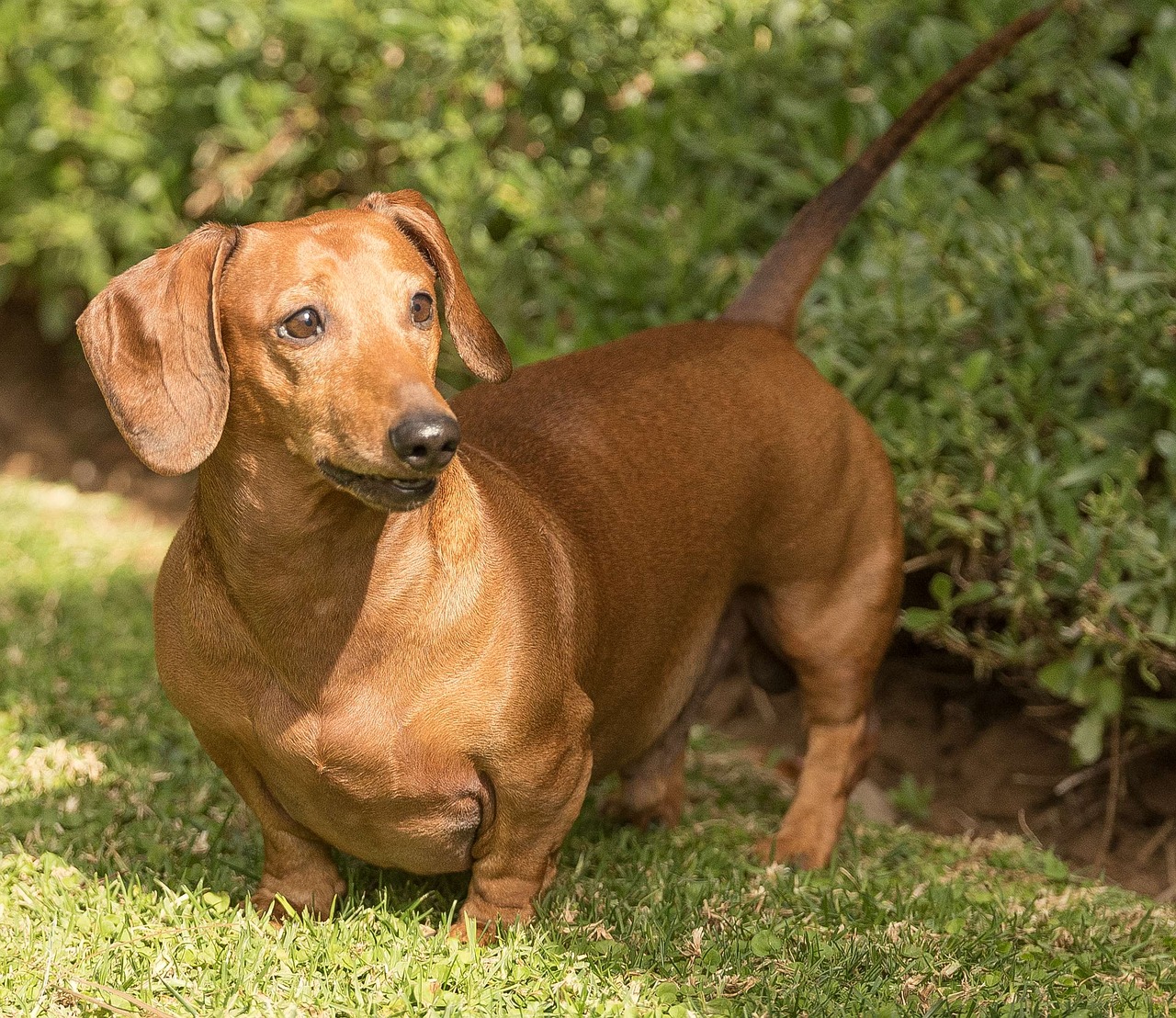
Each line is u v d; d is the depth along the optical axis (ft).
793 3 21.21
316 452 10.76
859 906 14.06
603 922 13.14
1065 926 14.05
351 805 12.01
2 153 29.63
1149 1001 12.35
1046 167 20.66
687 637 14.82
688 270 20.68
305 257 10.90
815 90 21.52
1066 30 20.30
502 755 11.96
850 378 18.83
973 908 14.43
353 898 13.19
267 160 26.84
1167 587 16.26
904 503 18.15
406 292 11.03
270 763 12.05
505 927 12.79
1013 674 19.15
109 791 15.67
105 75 29.07
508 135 24.23
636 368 14.65
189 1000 11.44
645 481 13.93
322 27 24.36
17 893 13.05
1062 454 17.42
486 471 12.84
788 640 15.66
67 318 33.50
